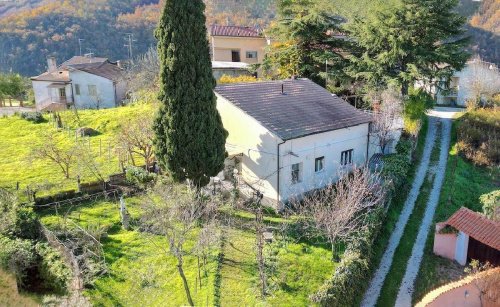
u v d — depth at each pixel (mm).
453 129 35719
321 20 35281
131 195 22266
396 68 34281
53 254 15938
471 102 40031
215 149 20203
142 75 45688
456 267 18844
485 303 15258
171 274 15852
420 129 34281
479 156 30641
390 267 18562
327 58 34875
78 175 23109
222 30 50031
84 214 20078
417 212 23547
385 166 25688
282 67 37219
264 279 14820
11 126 35219
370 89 33062
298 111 24125
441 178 27562
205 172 20203
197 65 19328
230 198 21391
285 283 15352
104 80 46906
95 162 26484
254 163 22453
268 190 21891
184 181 20250
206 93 19672
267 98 24547
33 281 15953
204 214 18922
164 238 18062
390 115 28266
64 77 48938
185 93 19219
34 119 36625
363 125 26172
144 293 14875
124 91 49719
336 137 24297
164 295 14773
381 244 20016
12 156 28328
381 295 16656
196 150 19641
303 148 22312
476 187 27469
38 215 19828
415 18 31766
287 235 18547
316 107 25438
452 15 32906
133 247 17469
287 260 16766
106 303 14328
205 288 14922
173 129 19500
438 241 19641
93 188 22109
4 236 16641
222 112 23625
